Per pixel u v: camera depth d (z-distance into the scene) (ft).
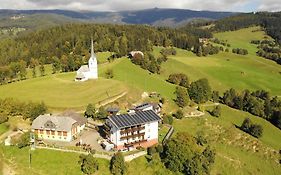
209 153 426.51
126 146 423.23
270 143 553.23
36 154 398.62
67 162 385.50
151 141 446.19
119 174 370.32
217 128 550.36
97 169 374.84
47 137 452.76
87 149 406.41
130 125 420.77
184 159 391.04
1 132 464.65
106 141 433.48
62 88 623.77
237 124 604.08
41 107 502.38
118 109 522.47
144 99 602.44
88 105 515.91
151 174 383.24
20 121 495.82
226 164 452.35
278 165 493.77
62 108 533.14
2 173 372.79
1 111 495.41
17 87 646.33
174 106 602.03
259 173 460.55
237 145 518.78
